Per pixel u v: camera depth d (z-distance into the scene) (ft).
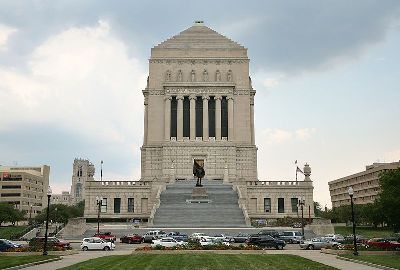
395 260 152.35
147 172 442.50
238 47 467.11
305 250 214.07
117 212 384.06
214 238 223.51
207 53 465.88
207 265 136.26
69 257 172.96
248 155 447.83
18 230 374.22
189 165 440.04
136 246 234.58
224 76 462.19
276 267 132.16
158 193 351.87
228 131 447.42
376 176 631.56
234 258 159.12
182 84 453.17
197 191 346.33
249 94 458.91
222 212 321.32
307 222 326.03
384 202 212.23
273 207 383.86
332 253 185.37
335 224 485.15
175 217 313.94
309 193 386.11
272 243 220.84
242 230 283.38
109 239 242.37
